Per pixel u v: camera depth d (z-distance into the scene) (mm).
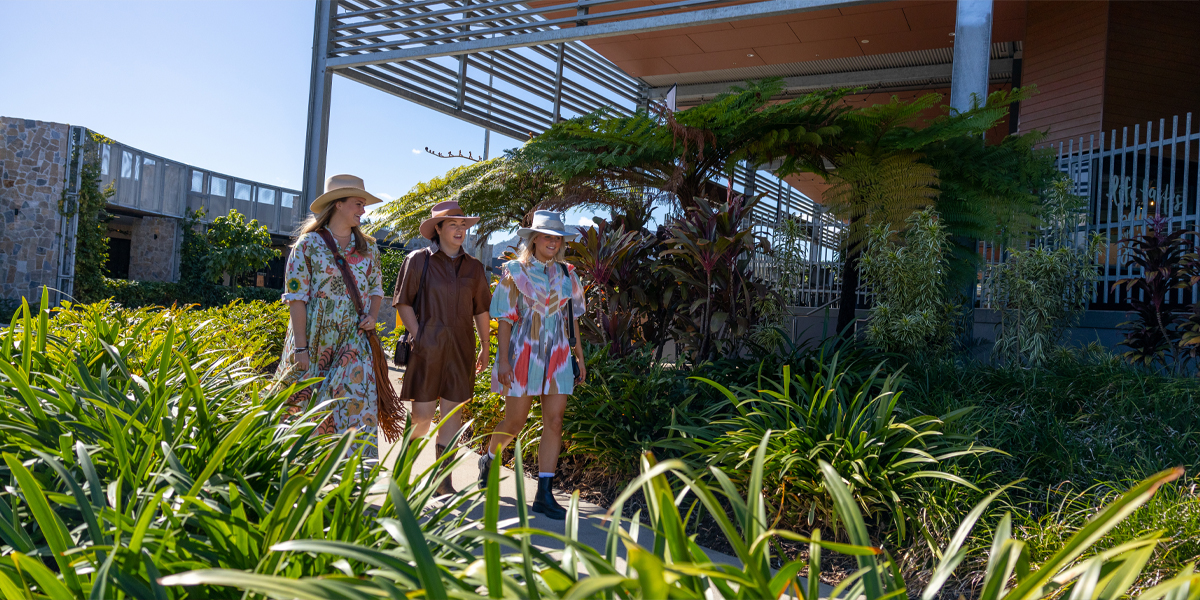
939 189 6199
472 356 3834
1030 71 12656
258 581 976
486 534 1152
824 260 9234
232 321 6629
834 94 6035
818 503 3000
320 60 12727
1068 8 12094
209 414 2346
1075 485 3074
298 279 3275
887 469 2961
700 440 3393
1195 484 2883
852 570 2699
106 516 1509
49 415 2227
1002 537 1275
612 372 4316
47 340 3287
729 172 6270
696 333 4957
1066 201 6465
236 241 19422
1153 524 2428
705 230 4836
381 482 1894
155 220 20031
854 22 12969
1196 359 5062
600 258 5113
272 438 2244
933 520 2756
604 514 3393
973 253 6246
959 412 3154
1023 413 3752
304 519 1523
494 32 11188
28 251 15523
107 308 5445
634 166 7137
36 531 1889
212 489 1711
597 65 16250
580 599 888
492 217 8305
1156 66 11664
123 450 1965
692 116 6414
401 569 1184
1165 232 5703
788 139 6441
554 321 3498
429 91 13289
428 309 3719
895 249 5426
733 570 1187
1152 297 5203
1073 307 5926
